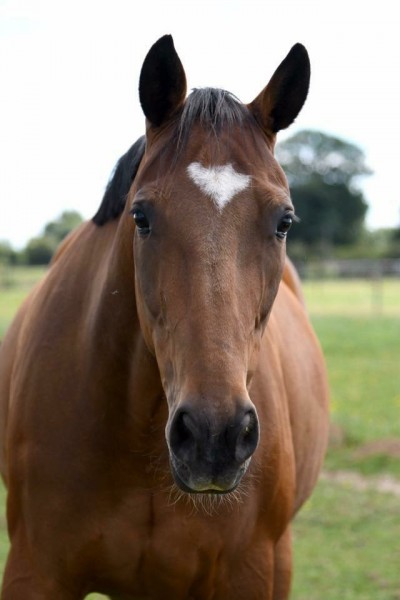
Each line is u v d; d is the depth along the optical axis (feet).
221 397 6.55
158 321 7.42
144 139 8.92
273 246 7.46
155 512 8.64
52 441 8.80
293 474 9.69
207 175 7.29
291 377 10.62
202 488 6.61
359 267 132.57
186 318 6.92
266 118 8.17
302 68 8.14
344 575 15.76
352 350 49.62
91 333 8.77
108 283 8.66
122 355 8.53
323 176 218.18
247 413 6.61
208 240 7.02
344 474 22.48
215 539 8.72
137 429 8.50
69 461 8.71
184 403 6.63
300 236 215.31
